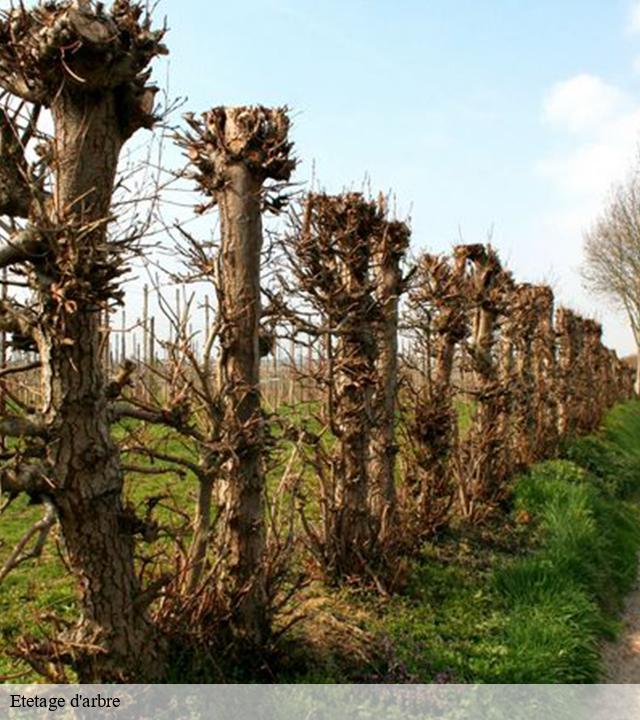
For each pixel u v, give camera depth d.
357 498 6.38
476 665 5.18
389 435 7.16
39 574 6.27
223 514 4.64
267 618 4.59
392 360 7.20
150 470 3.92
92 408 3.48
